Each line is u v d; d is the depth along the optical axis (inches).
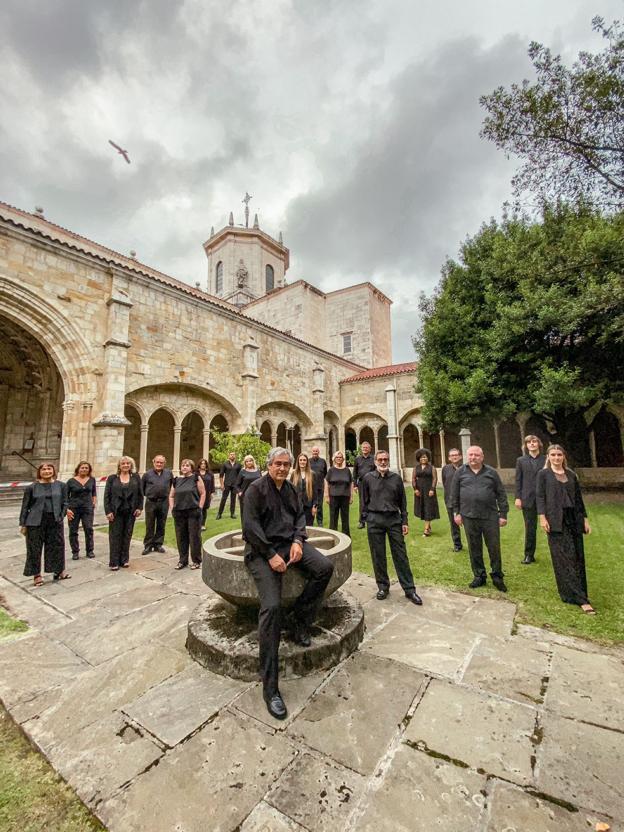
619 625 136.4
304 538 115.6
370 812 67.5
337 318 1225.4
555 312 416.5
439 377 547.8
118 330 447.2
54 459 582.2
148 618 155.0
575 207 423.8
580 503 161.6
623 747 81.2
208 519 382.9
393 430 813.2
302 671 110.3
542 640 127.7
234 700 101.0
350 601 147.2
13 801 72.9
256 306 1210.6
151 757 82.0
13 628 147.6
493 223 560.4
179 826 66.2
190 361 553.3
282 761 79.7
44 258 405.1
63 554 207.8
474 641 128.3
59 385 596.1
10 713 98.4
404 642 128.6
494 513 176.1
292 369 775.7
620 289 344.8
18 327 508.7
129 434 720.3
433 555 235.0
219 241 1254.3
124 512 225.8
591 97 296.2
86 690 107.7
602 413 606.9
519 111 323.9
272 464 116.7
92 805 71.1
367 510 175.2
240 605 127.5
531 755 79.5
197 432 812.0
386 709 95.3
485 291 530.6
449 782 73.4
